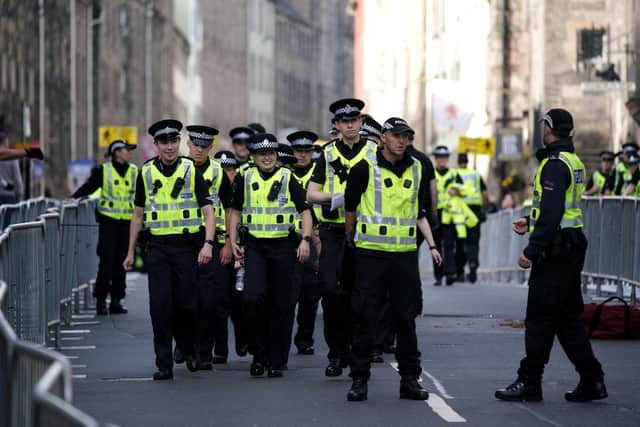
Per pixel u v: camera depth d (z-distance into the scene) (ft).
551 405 93.66
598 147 356.18
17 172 187.93
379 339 117.80
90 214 180.75
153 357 123.75
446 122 440.86
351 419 87.97
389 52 620.49
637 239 162.91
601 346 126.21
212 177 121.90
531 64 384.68
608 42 351.67
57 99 505.66
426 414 89.86
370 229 95.40
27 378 56.03
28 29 458.91
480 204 226.79
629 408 92.43
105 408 93.35
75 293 166.09
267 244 111.14
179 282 110.73
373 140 119.55
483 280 277.85
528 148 395.96
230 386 104.63
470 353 123.34
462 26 443.32
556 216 93.66
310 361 122.21
